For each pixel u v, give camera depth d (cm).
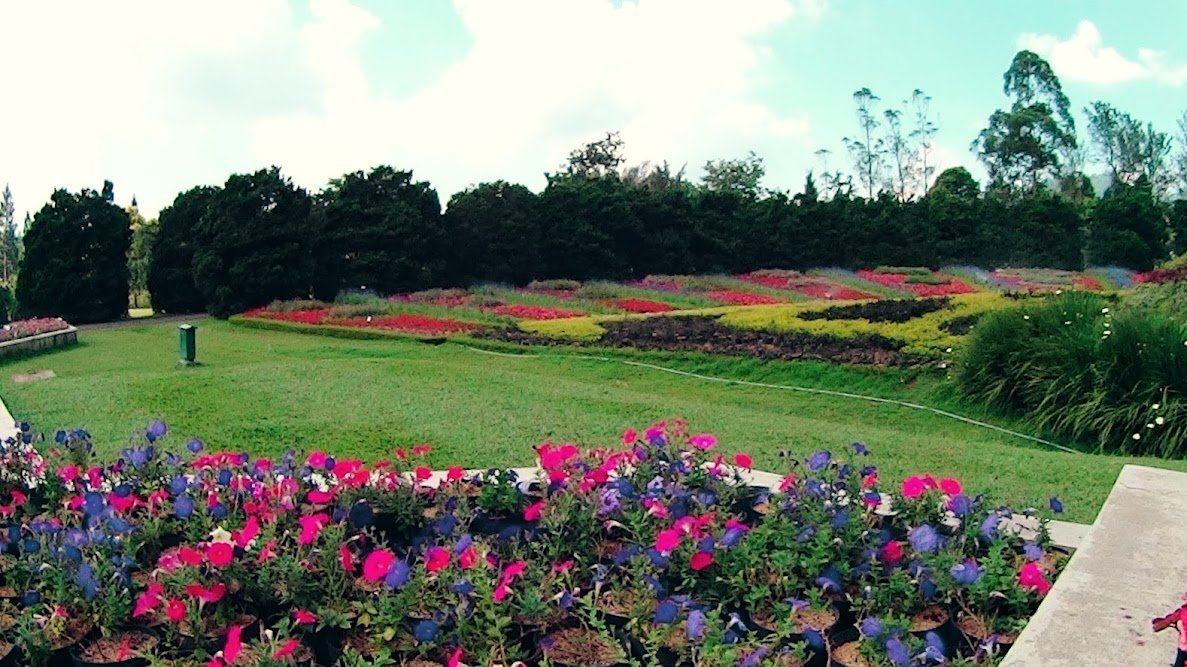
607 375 1123
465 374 986
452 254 2234
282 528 398
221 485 421
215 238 1891
